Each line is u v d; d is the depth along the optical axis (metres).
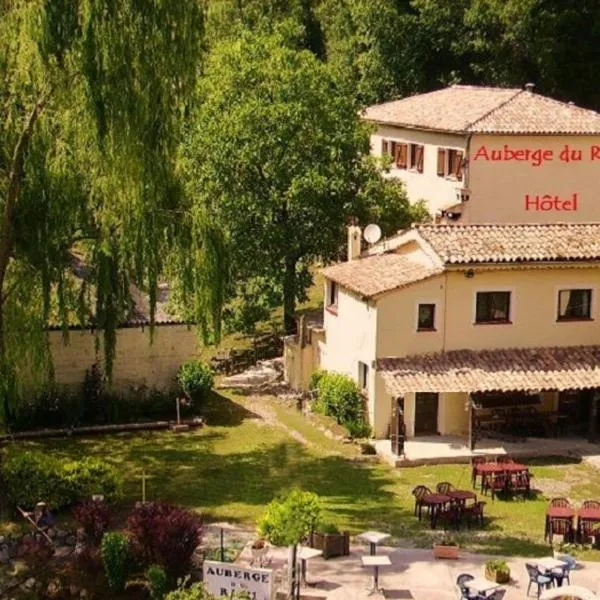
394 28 64.81
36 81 25.08
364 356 35.31
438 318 34.78
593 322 36.12
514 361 34.81
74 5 24.88
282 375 42.41
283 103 42.84
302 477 31.48
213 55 45.78
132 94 25.62
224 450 34.12
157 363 37.88
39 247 26.88
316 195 42.22
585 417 36.31
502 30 63.72
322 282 54.00
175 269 29.09
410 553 25.47
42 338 28.31
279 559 24.72
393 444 33.16
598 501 29.39
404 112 52.16
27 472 27.95
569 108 47.25
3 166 26.58
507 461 31.30
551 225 36.81
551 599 21.12
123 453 33.81
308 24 81.25
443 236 35.44
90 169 26.70
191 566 23.84
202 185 42.78
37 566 23.80
